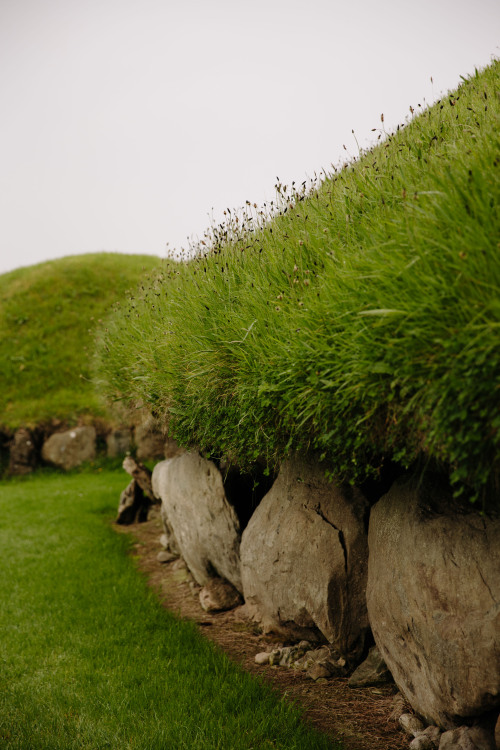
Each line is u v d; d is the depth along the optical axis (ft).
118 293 76.02
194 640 16.84
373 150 16.98
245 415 13.21
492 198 9.29
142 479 33.22
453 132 14.29
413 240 9.62
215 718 12.31
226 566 19.56
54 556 27.66
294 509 15.89
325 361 10.29
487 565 10.11
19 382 63.46
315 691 13.62
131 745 11.54
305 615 15.14
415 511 11.80
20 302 72.95
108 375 25.07
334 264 11.95
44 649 17.17
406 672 11.80
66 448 58.80
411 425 9.66
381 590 12.25
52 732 12.39
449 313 8.43
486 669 9.72
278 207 18.24
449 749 10.05
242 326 13.69
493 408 7.88
